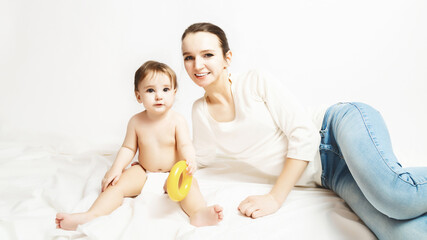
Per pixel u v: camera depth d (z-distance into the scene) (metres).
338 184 1.26
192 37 1.23
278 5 2.68
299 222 1.11
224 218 1.15
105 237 1.01
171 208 1.21
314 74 2.66
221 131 1.39
